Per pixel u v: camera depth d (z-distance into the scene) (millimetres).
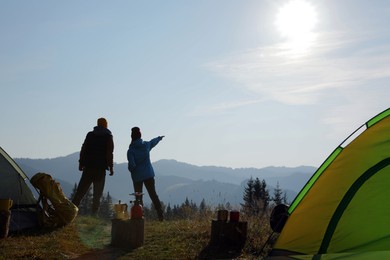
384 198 7391
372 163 7594
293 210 7816
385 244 7105
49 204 12102
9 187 11750
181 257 9422
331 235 7414
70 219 12125
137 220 10336
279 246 7668
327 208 7590
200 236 10992
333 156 7887
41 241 10297
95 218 13766
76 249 9938
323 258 6902
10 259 8727
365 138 7773
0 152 11766
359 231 7312
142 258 9305
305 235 7562
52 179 12148
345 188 7598
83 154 14164
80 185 14109
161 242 10648
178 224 12664
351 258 6672
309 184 8000
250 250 9906
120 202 10797
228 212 10703
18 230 11148
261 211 12945
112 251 9859
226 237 10219
